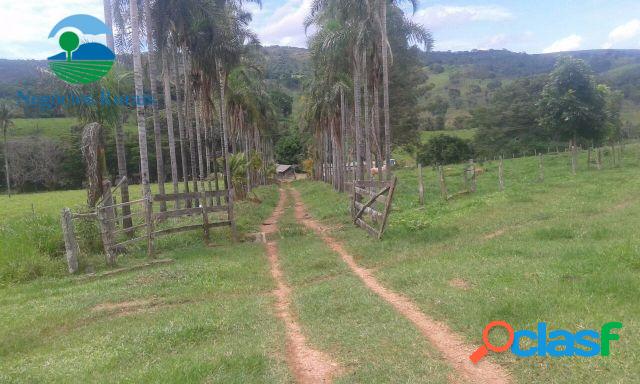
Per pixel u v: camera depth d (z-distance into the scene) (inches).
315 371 210.1
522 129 2206.0
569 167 1254.9
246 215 877.2
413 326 251.0
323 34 940.0
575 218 504.1
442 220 590.2
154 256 522.9
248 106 1547.7
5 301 375.9
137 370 211.6
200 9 864.9
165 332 262.1
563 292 262.1
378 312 277.9
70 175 3026.6
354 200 684.1
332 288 341.7
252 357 219.5
